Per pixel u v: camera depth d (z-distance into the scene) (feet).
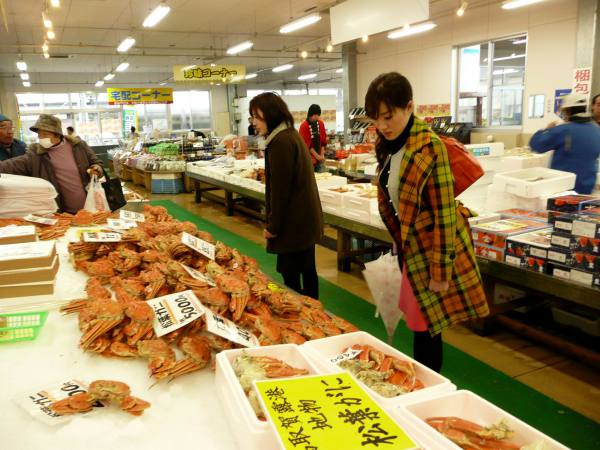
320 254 18.19
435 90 37.91
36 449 3.54
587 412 8.29
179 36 46.47
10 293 6.11
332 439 3.05
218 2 34.73
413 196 5.94
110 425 3.79
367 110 6.00
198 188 30.78
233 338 4.67
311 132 24.17
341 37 23.35
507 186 11.68
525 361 10.05
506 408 8.42
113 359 4.83
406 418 3.44
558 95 28.55
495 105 36.11
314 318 5.49
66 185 12.87
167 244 7.25
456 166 6.09
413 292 6.35
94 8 33.96
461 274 6.33
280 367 4.14
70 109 69.62
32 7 32.71
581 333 10.99
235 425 3.52
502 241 9.30
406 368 4.32
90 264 6.88
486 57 37.01
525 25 30.09
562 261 8.21
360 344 4.92
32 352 5.03
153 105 74.23
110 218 10.12
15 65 57.41
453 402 3.76
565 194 11.02
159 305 5.40
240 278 5.85
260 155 37.42
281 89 82.74
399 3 20.34
